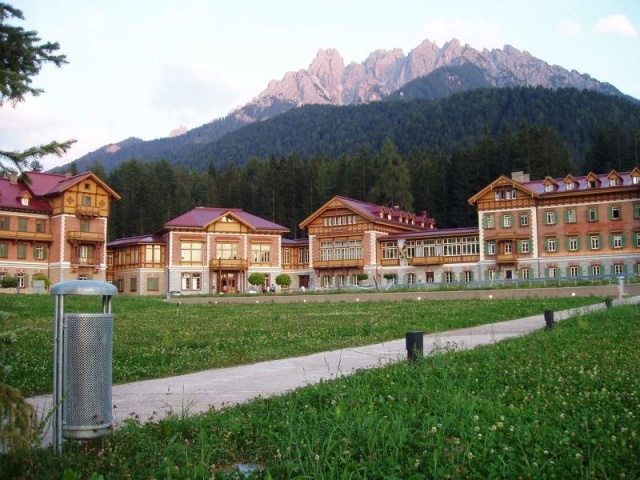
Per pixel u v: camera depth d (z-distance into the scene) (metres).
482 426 7.82
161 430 8.45
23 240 71.00
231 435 8.18
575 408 8.76
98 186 74.94
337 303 48.34
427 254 79.94
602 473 6.21
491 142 108.75
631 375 10.98
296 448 7.27
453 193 109.00
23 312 33.22
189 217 82.75
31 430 6.45
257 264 84.75
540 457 6.69
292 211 116.38
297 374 14.01
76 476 6.32
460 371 11.90
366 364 15.08
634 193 66.31
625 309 26.27
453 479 6.25
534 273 71.12
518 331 21.70
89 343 7.90
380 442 7.39
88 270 73.81
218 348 19.14
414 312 32.69
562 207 70.19
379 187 109.44
